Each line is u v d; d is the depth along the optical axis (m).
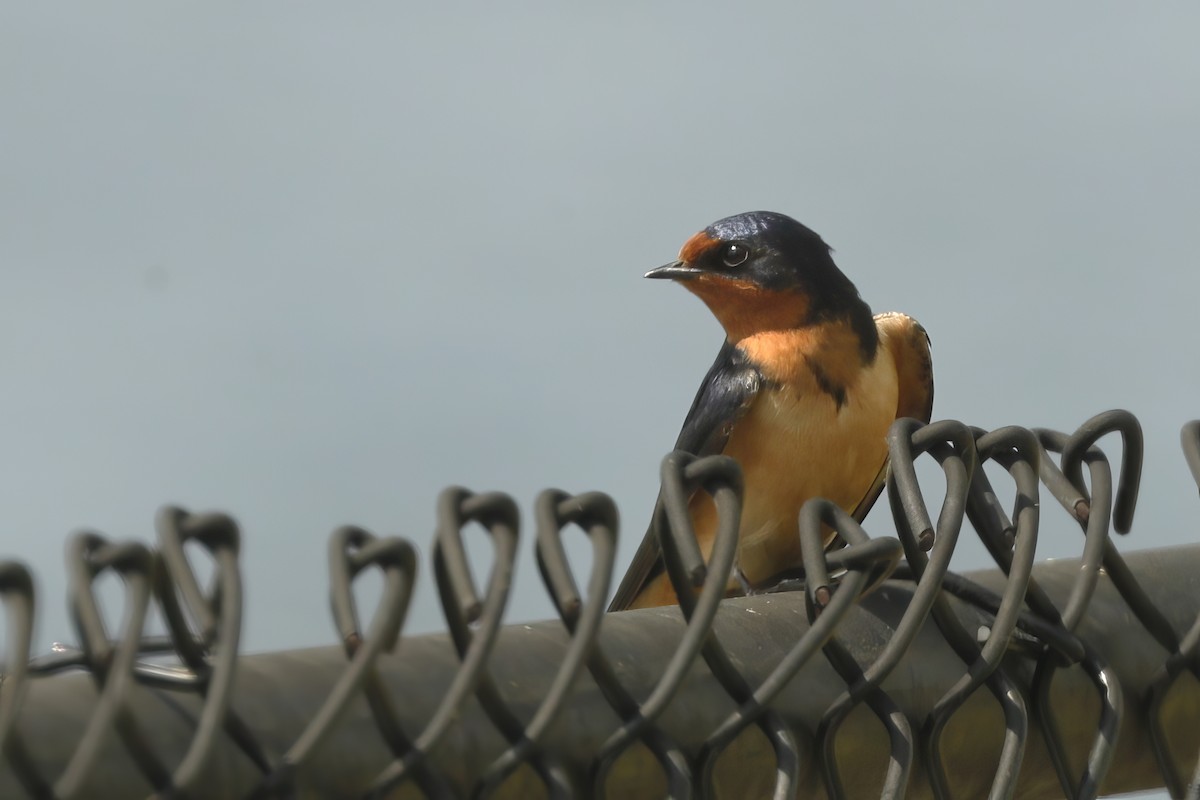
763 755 4.67
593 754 4.41
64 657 4.05
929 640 5.01
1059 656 5.16
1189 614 5.51
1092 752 5.19
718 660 4.64
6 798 3.64
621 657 4.56
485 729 4.25
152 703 3.87
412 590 4.02
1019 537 5.02
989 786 5.09
